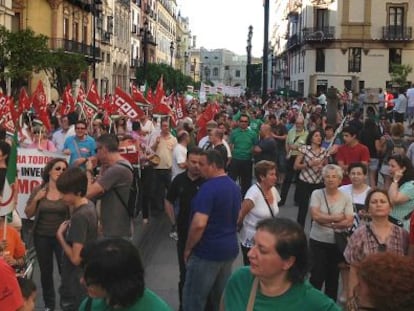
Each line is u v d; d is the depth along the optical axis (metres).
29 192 8.90
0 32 32.59
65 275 6.21
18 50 32.31
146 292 3.59
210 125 12.44
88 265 3.45
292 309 3.58
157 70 74.00
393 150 12.85
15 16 48.59
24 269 6.37
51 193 7.01
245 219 7.27
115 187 6.94
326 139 13.26
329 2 61.88
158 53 115.31
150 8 104.00
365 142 14.02
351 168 7.83
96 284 3.45
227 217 6.12
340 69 61.50
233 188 6.18
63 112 18.69
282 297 3.60
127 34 83.19
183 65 163.88
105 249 3.44
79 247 5.84
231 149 14.30
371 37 60.84
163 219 12.88
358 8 60.94
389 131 17.17
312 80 59.34
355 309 3.31
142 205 12.50
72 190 5.88
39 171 8.95
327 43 61.84
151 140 13.34
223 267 6.27
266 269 3.53
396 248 5.95
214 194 6.04
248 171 14.26
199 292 6.13
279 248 3.50
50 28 51.31
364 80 61.22
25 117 16.34
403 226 7.09
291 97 61.53
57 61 36.62
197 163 7.16
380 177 14.34
